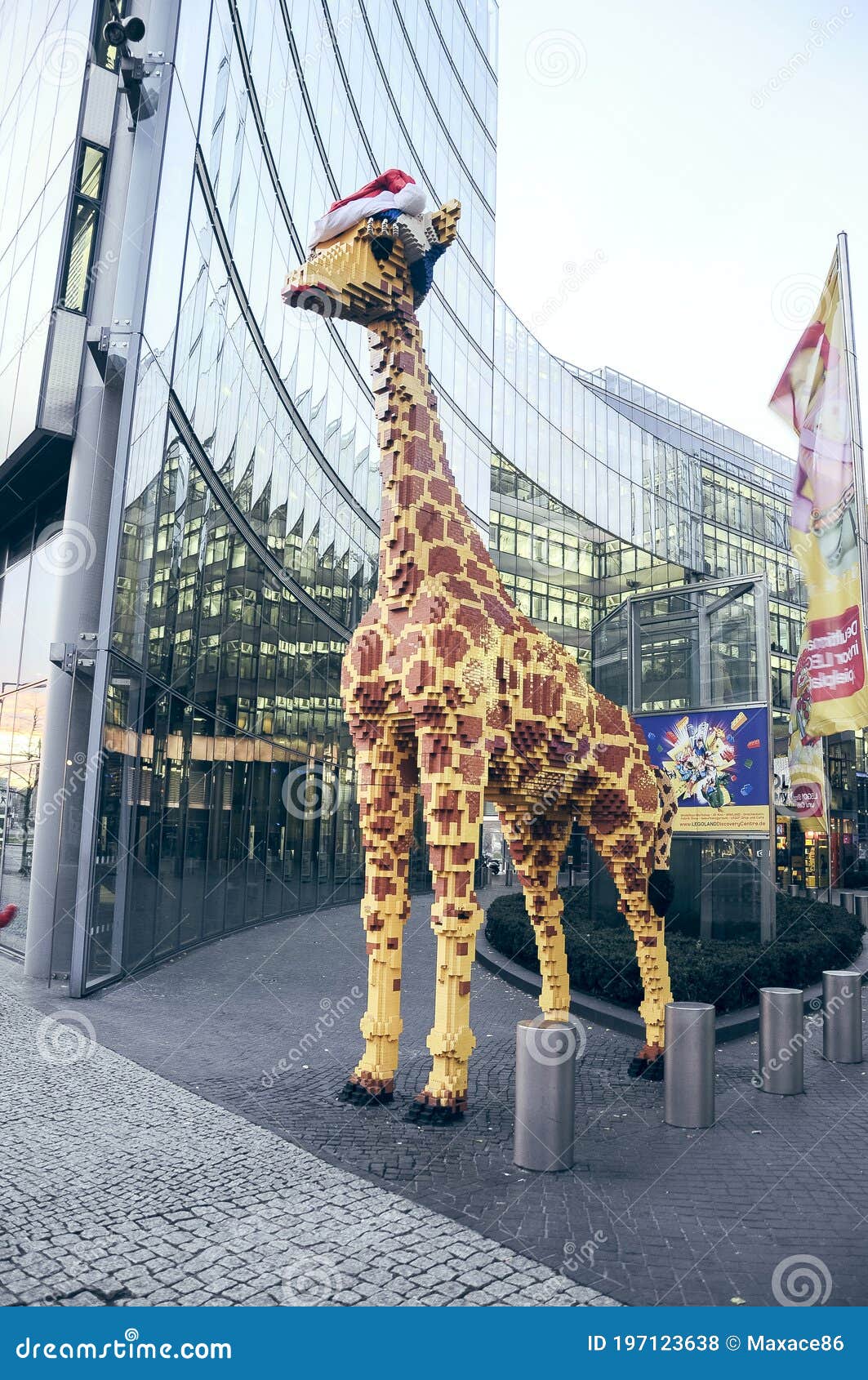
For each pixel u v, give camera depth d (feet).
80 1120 16.28
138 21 29.37
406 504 17.53
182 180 34.35
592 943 30.99
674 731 35.19
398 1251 11.36
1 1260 10.94
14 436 35.53
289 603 54.13
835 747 80.07
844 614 34.37
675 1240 12.01
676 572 143.13
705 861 36.06
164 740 35.58
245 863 47.62
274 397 51.03
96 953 29.12
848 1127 17.28
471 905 16.78
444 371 82.58
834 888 72.38
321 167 57.67
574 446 134.21
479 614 17.66
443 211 18.22
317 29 56.44
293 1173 13.96
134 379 30.22
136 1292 10.27
